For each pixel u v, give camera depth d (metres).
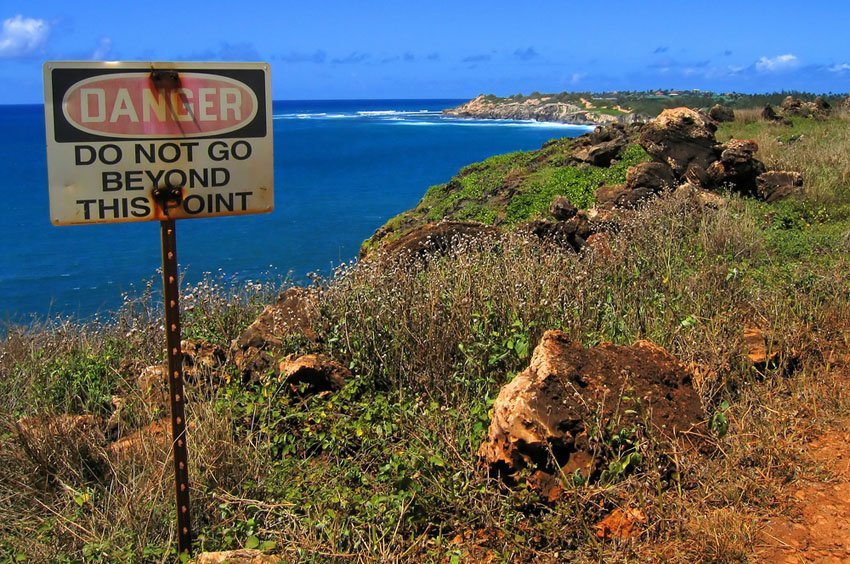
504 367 5.44
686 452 4.28
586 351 4.65
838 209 12.27
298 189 43.88
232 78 3.70
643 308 6.38
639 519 3.86
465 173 20.70
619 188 13.86
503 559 3.67
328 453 4.84
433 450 4.41
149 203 3.64
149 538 4.04
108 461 4.52
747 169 13.23
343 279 6.79
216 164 3.74
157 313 8.35
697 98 117.88
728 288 6.93
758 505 4.05
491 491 4.04
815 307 6.50
